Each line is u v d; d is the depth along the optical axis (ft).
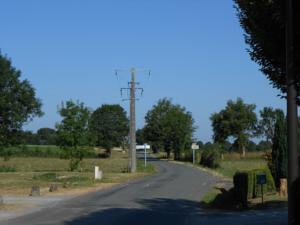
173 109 406.00
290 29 32.50
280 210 70.90
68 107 217.15
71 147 216.13
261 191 82.64
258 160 306.55
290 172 32.83
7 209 80.53
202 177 167.43
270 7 34.73
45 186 131.64
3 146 197.47
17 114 193.57
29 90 197.47
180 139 384.27
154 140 411.54
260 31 36.27
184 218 67.62
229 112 371.56
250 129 370.53
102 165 265.34
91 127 221.87
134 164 214.07
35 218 69.05
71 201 94.27
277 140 99.86
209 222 62.18
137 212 75.20
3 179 158.10
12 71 193.98
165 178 164.25
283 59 36.29
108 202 91.71
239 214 70.03
